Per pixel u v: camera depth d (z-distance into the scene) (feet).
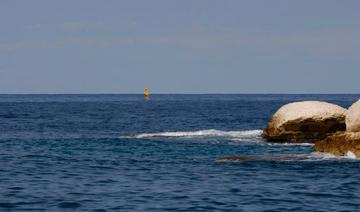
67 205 93.56
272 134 199.21
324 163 142.10
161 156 161.07
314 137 194.39
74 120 357.61
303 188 109.50
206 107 620.49
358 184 114.11
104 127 296.71
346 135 154.20
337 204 95.71
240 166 138.31
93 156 160.86
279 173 127.44
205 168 135.95
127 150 175.83
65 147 185.06
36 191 105.29
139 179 119.85
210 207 92.68
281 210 90.99
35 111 498.69
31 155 162.91
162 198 99.45
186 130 282.56
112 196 100.94
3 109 543.80
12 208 91.15
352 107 159.94
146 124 325.01
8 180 117.60
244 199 98.89
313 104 196.03
